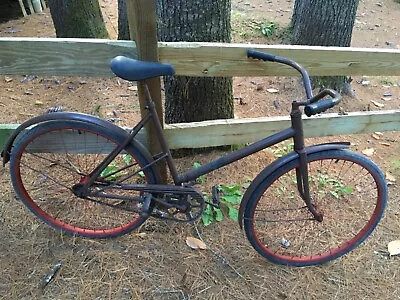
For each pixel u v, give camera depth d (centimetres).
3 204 265
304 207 251
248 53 214
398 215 273
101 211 263
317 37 401
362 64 245
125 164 272
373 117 271
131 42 204
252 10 599
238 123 248
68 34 448
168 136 240
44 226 253
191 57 215
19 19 572
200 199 228
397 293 228
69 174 277
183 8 252
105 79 420
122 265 235
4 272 228
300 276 236
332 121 266
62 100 387
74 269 231
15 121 353
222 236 253
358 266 242
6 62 207
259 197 217
